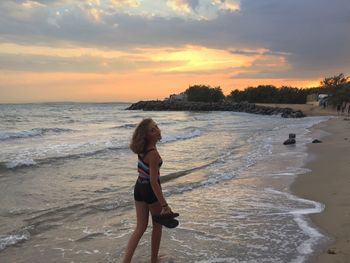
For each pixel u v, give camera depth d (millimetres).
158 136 5191
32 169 12875
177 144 20797
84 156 15820
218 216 7875
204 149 18797
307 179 11250
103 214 8102
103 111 88188
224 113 78188
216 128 33594
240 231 6910
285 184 10781
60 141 22156
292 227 7035
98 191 10102
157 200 5168
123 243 6410
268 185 10742
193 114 73000
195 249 6062
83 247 6258
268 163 14531
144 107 104375
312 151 17438
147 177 5137
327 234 6547
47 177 11727
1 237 6637
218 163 14734
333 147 18391
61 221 7621
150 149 5113
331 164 13555
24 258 5828
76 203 8914
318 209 8133
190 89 124312
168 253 5891
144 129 5129
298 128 33531
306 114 64688
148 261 5621
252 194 9742
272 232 6805
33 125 37125
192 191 10180
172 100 122312
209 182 11219
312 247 5984
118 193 9891
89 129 32156
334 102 75812
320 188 9977
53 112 75000
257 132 29047
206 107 95500
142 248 6125
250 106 83812
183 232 6879
